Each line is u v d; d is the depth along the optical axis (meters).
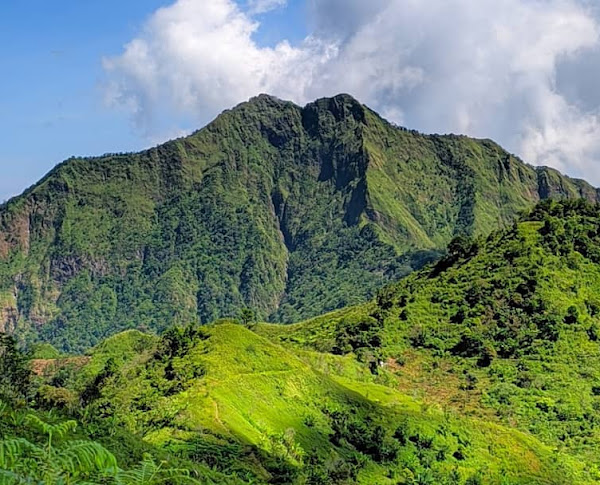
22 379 58.06
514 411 92.50
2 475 6.82
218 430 56.50
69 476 7.86
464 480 68.56
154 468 8.78
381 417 77.25
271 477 51.22
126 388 69.88
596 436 86.19
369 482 62.50
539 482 71.56
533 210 151.38
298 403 73.25
